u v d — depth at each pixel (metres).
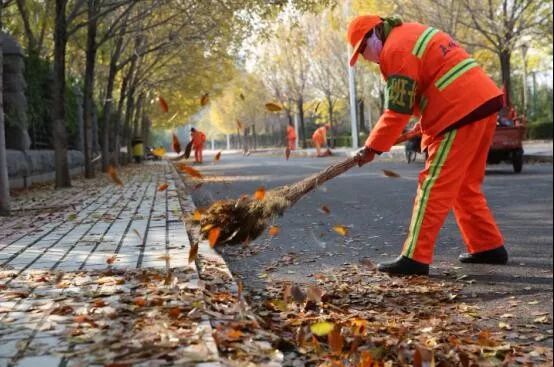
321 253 5.63
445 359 2.92
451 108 4.46
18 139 14.59
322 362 2.86
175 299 3.26
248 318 3.11
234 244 4.32
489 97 4.50
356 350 2.90
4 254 4.95
